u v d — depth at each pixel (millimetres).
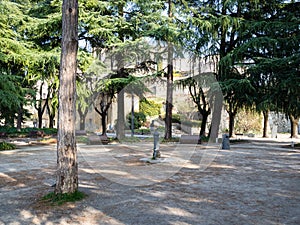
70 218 3973
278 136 26719
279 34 16375
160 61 10641
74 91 4977
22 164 8719
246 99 17266
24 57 14289
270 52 16703
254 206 4602
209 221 3898
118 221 3869
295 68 14539
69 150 4945
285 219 4016
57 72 17203
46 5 18438
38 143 15516
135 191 5453
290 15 16078
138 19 15945
